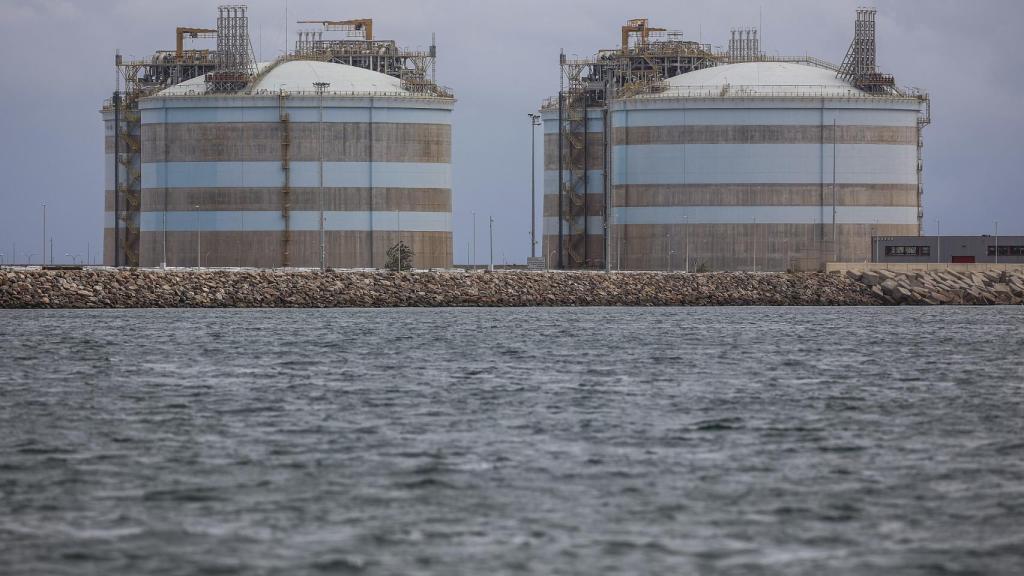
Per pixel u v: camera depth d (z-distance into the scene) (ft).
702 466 445.37
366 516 383.24
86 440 488.44
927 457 462.19
